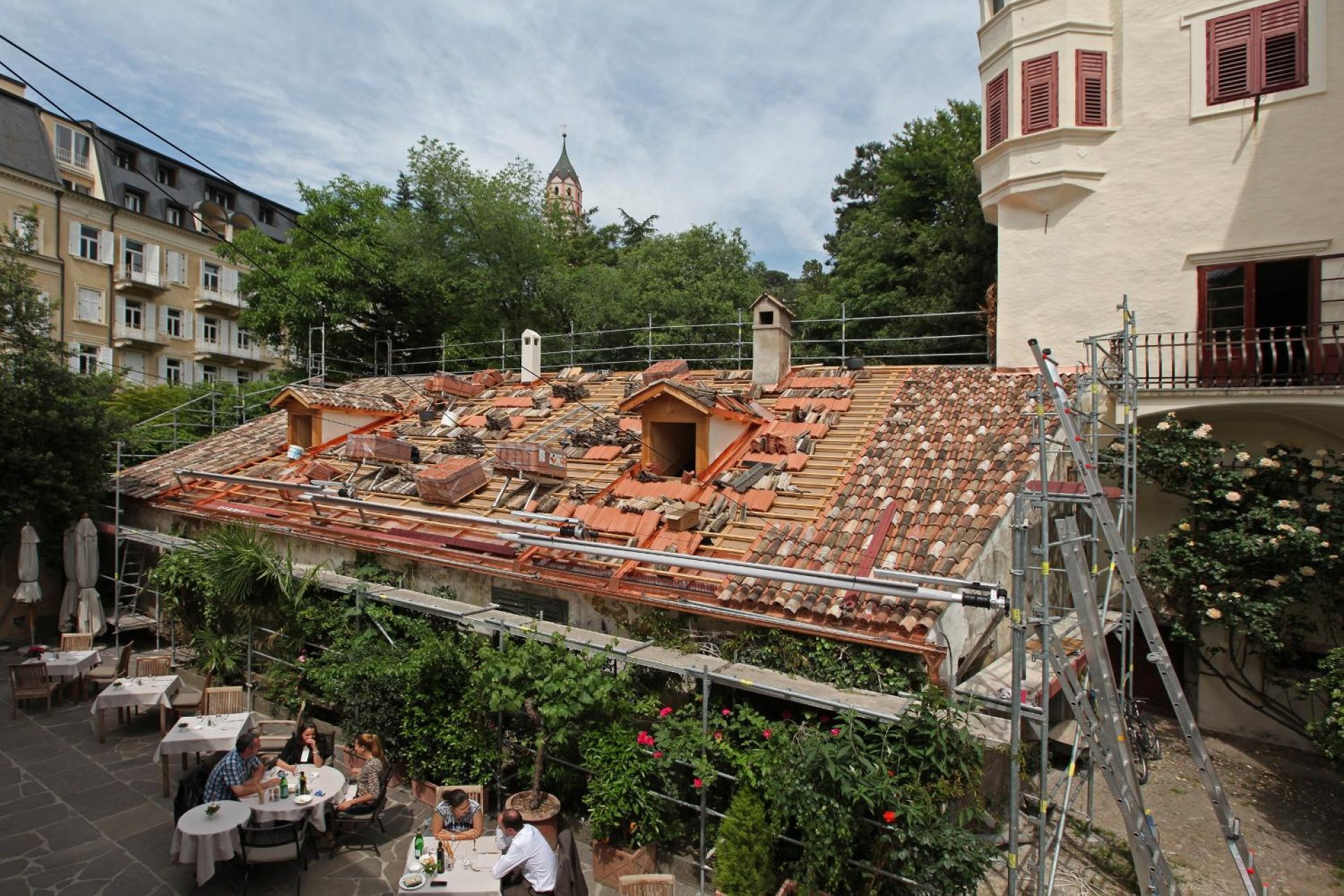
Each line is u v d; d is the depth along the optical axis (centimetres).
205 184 3978
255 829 734
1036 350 720
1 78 3203
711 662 809
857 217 3275
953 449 1077
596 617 964
